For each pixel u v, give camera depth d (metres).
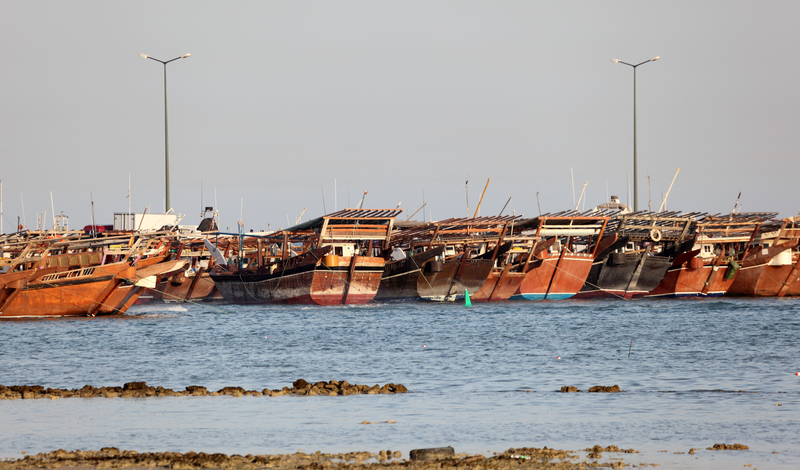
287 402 113.94
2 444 87.88
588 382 133.62
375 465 75.81
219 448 85.75
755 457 79.81
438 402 113.75
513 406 110.25
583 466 76.25
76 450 84.25
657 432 92.25
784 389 123.31
